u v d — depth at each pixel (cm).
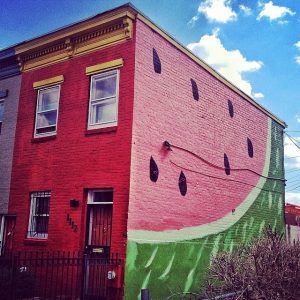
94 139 1088
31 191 1203
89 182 1070
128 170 1002
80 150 1112
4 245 1251
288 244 845
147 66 1101
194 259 1194
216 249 1306
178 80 1222
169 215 1116
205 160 1308
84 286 945
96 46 1145
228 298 795
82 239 1057
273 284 772
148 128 1075
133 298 961
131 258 970
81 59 1179
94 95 1138
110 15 1090
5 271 914
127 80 1059
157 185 1084
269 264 779
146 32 1112
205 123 1334
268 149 1762
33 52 1298
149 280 1016
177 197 1156
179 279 1120
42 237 1163
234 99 1536
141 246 1004
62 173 1137
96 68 1128
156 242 1055
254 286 776
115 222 995
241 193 1504
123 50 1088
